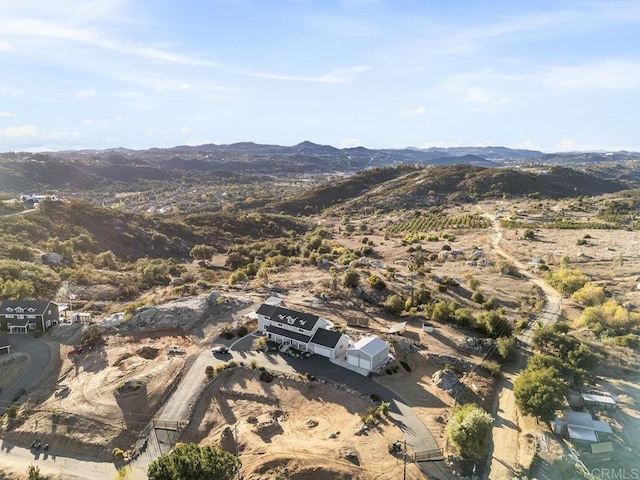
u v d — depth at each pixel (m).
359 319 95.62
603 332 93.94
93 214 195.75
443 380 74.56
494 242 176.12
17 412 69.00
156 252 190.88
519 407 67.44
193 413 67.56
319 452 57.59
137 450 61.00
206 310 100.62
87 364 81.81
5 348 86.75
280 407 68.56
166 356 82.56
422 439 60.50
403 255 159.38
